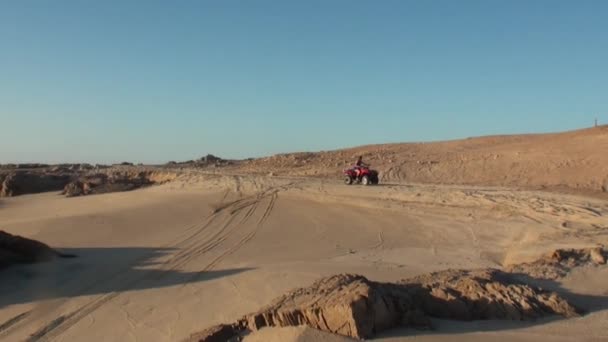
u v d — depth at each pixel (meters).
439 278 8.45
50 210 31.25
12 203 38.66
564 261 10.89
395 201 24.03
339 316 6.54
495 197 22.69
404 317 7.00
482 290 7.71
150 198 31.08
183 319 10.68
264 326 7.18
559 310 7.46
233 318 10.16
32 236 20.86
